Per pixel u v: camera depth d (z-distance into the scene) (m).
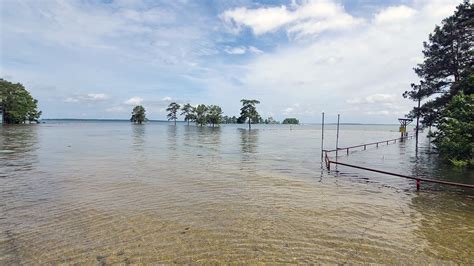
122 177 16.31
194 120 131.12
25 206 10.73
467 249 7.75
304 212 10.69
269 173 18.83
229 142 45.47
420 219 10.14
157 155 27.06
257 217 10.02
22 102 91.62
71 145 34.72
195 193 13.16
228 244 7.78
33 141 38.00
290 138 61.84
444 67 29.30
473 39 27.34
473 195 13.66
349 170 20.66
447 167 22.36
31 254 7.01
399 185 15.80
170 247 7.53
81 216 9.76
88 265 6.54
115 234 8.30
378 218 10.19
